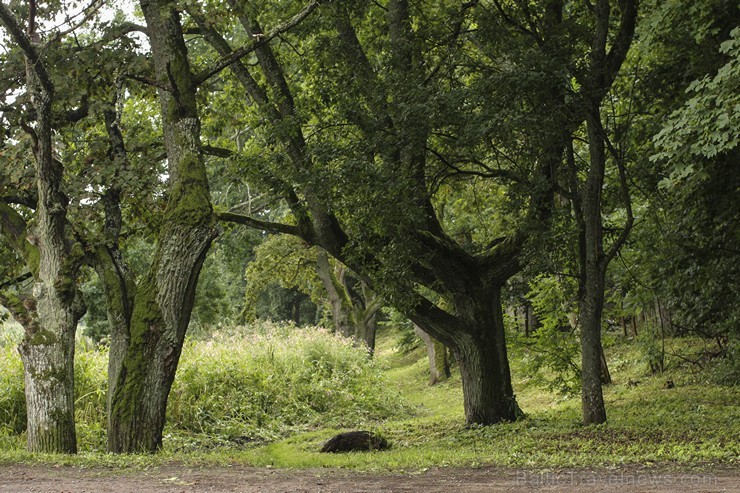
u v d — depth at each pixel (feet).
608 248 60.80
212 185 90.12
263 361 79.87
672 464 29.14
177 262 42.88
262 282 130.82
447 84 51.37
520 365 61.62
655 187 51.72
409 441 51.13
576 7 52.60
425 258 51.67
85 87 47.09
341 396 78.33
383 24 56.18
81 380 58.13
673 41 49.85
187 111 45.16
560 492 23.47
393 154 46.01
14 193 46.24
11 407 54.39
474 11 49.96
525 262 53.52
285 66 61.46
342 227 56.49
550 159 47.21
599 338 46.57
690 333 76.33
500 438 46.21
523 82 41.47
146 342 42.04
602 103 54.80
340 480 27.89
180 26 46.37
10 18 38.68
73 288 41.98
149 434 41.70
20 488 25.13
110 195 45.73
